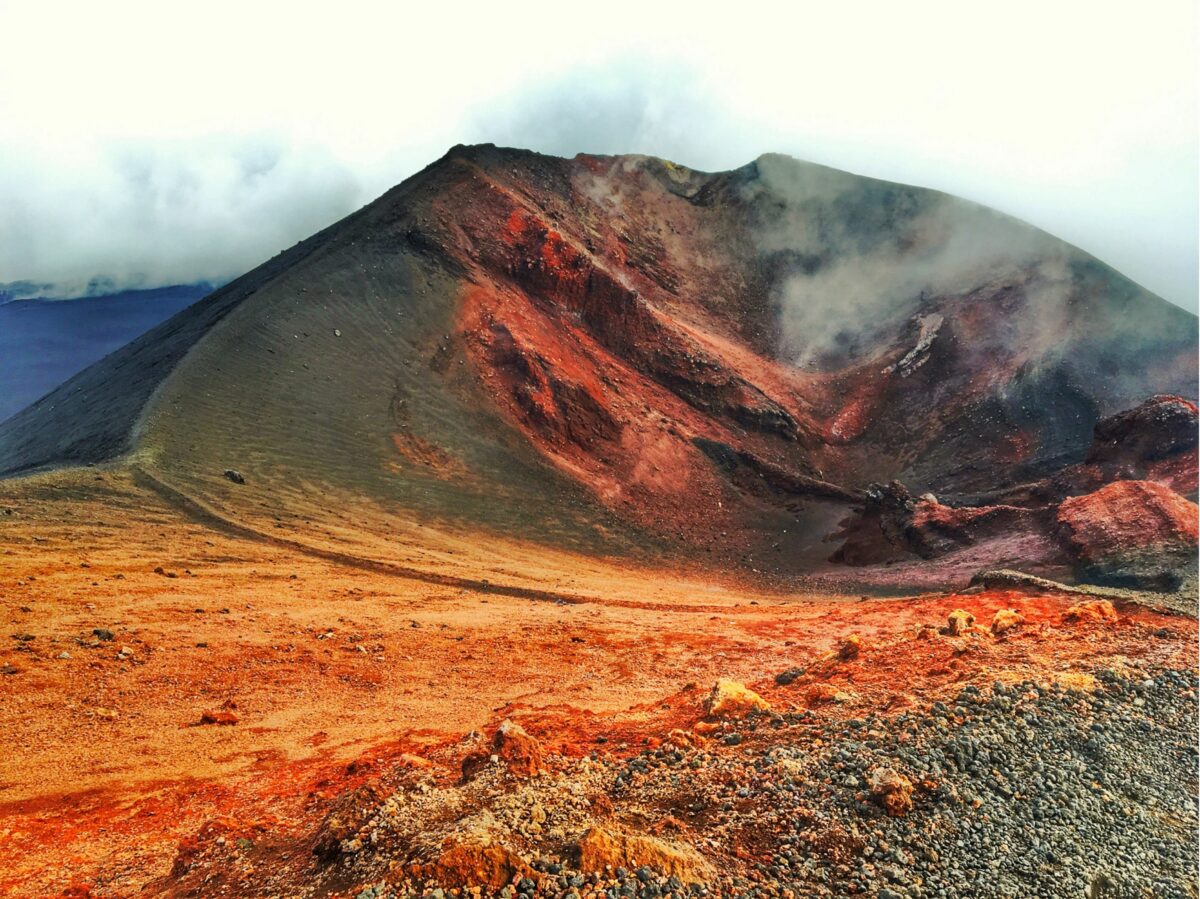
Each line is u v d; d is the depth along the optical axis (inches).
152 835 460.8
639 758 407.5
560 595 1434.5
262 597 1107.3
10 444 2507.4
